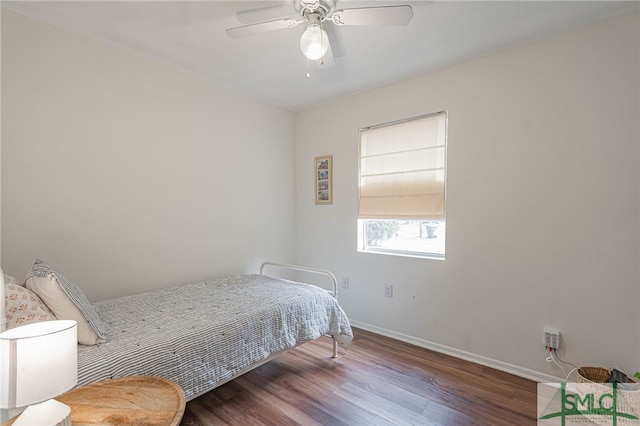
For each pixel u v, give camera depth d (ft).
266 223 11.16
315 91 10.22
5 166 6.00
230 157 9.98
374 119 10.00
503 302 7.70
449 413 6.02
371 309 10.21
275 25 5.48
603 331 6.48
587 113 6.59
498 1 5.79
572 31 6.73
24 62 6.18
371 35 6.91
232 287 8.29
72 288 4.98
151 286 8.13
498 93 7.70
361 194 10.37
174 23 6.52
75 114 6.84
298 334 7.21
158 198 8.25
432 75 8.79
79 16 6.28
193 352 5.26
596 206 6.52
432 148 8.83
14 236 6.11
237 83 9.58
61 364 3.04
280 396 6.57
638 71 6.07
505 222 7.64
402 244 9.82
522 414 5.99
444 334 8.67
